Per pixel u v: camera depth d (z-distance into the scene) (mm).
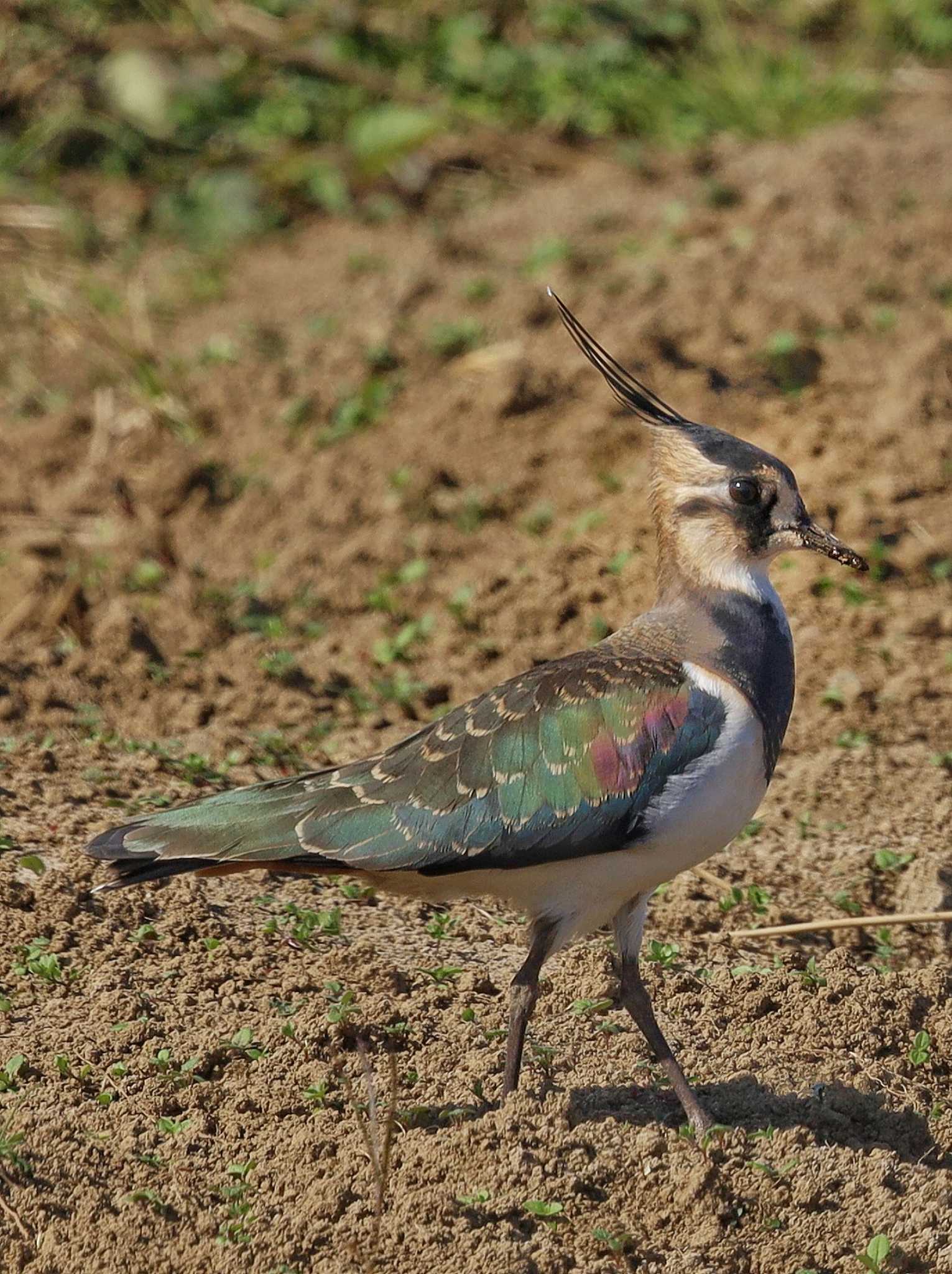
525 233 27859
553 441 22406
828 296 24078
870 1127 11883
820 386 22578
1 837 14664
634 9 32312
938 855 15305
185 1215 10664
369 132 29625
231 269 28078
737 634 12195
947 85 31609
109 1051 12180
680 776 11531
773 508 12398
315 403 23641
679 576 12562
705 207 27547
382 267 27359
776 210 26859
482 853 11539
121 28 31266
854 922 14133
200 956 13469
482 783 11594
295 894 14766
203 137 30594
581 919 11766
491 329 24656
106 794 15852
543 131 30938
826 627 19297
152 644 19156
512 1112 11305
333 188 29484
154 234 29109
